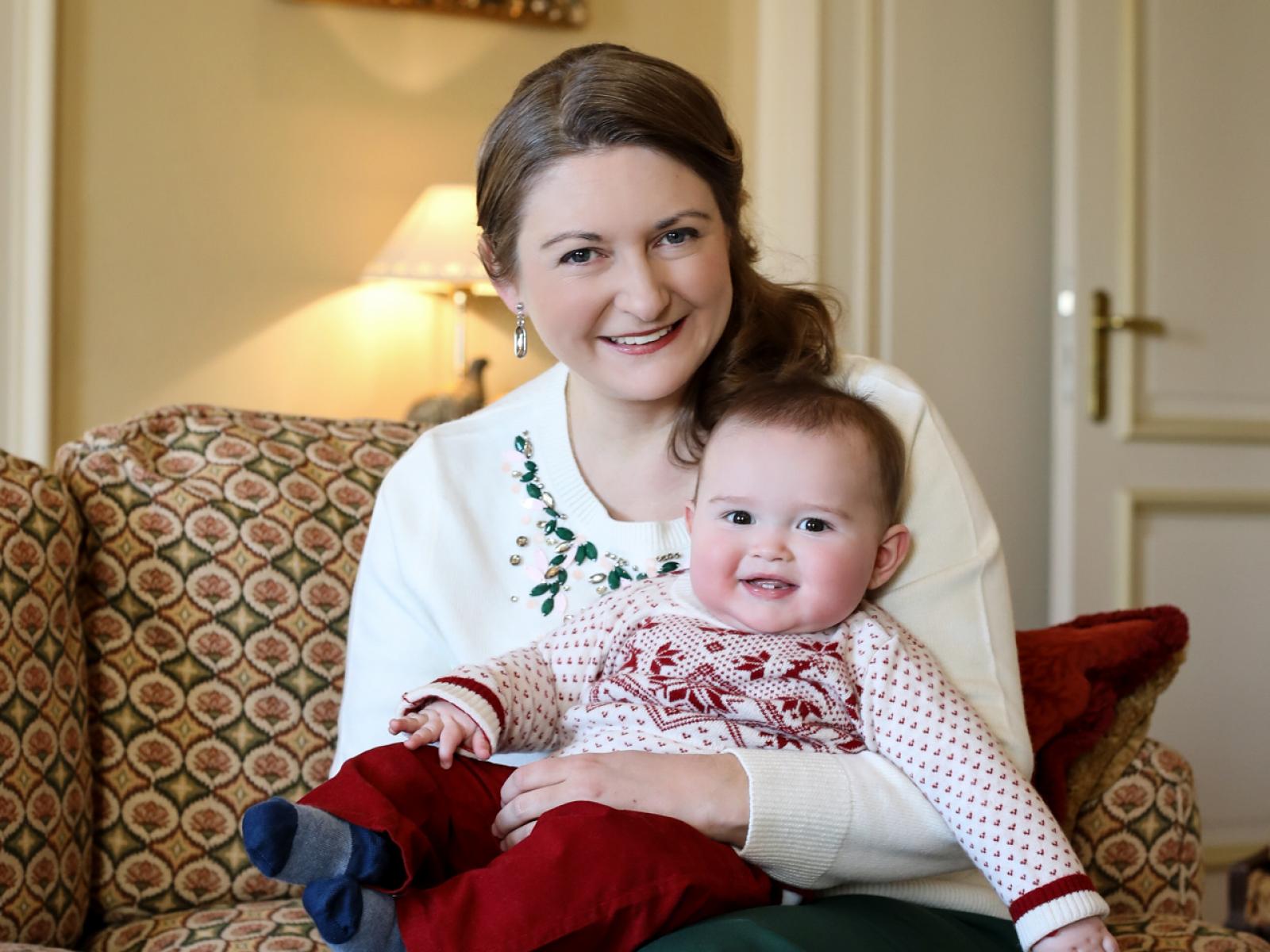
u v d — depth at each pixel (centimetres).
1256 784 349
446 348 347
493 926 100
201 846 165
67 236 318
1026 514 365
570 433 149
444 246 314
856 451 128
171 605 169
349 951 101
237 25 330
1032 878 111
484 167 137
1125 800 158
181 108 327
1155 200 345
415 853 106
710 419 141
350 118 339
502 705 125
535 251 131
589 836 104
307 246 337
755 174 366
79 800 156
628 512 146
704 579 129
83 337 320
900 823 115
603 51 131
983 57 363
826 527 126
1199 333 348
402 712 125
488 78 350
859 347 355
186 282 328
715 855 108
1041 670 155
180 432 181
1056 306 342
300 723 171
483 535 146
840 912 109
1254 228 352
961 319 362
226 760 168
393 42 342
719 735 122
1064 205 340
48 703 151
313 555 175
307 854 100
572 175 126
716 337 134
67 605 159
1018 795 114
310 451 183
